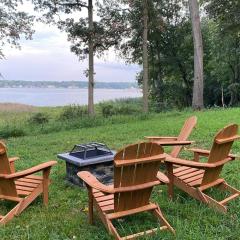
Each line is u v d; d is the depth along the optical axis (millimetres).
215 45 32312
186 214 4852
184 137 7035
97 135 13000
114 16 25391
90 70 23984
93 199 4645
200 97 23516
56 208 5391
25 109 33438
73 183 6562
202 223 4570
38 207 5414
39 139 13250
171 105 34406
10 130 15422
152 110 28797
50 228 4660
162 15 30578
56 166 7887
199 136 11008
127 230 4457
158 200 5402
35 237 4422
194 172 5703
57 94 93812
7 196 5219
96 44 24359
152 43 33906
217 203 4902
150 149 4168
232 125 5117
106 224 4305
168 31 33062
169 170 5348
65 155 6809
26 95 85938
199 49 23688
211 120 14734
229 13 27828
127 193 4250
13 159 6137
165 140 7418
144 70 25625
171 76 36406
